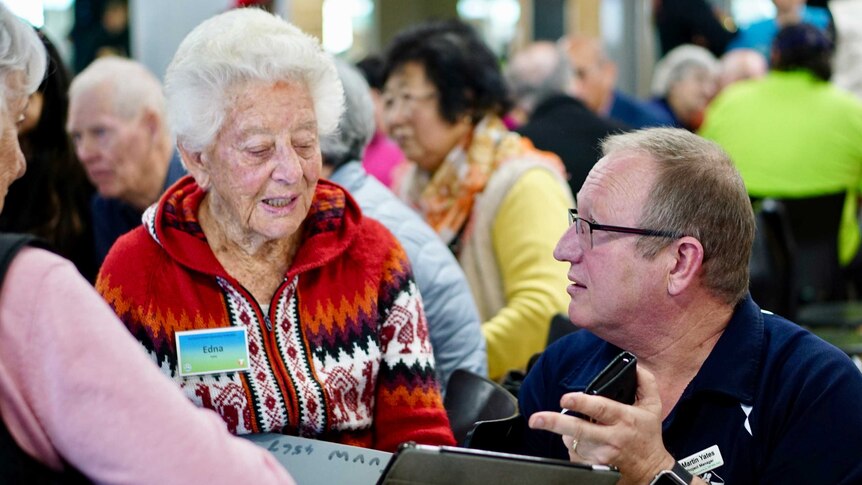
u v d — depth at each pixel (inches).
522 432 93.9
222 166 83.4
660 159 84.0
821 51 230.5
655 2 350.9
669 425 84.0
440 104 142.6
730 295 84.7
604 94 286.5
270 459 66.0
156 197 143.1
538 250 136.4
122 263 85.9
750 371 83.4
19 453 59.6
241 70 81.5
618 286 83.7
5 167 68.5
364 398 90.1
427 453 67.7
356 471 78.0
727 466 82.8
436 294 117.7
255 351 85.6
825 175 224.7
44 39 135.6
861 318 169.6
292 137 83.2
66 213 141.2
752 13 382.6
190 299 85.0
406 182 154.6
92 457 59.9
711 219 82.6
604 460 74.9
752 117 231.9
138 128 139.6
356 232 91.4
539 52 232.8
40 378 59.8
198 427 62.0
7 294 59.9
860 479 78.4
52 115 137.5
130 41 262.7
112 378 60.1
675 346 85.6
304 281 88.3
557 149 178.4
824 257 219.6
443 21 148.9
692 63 307.6
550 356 95.8
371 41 323.9
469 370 111.9
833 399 80.7
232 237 86.4
